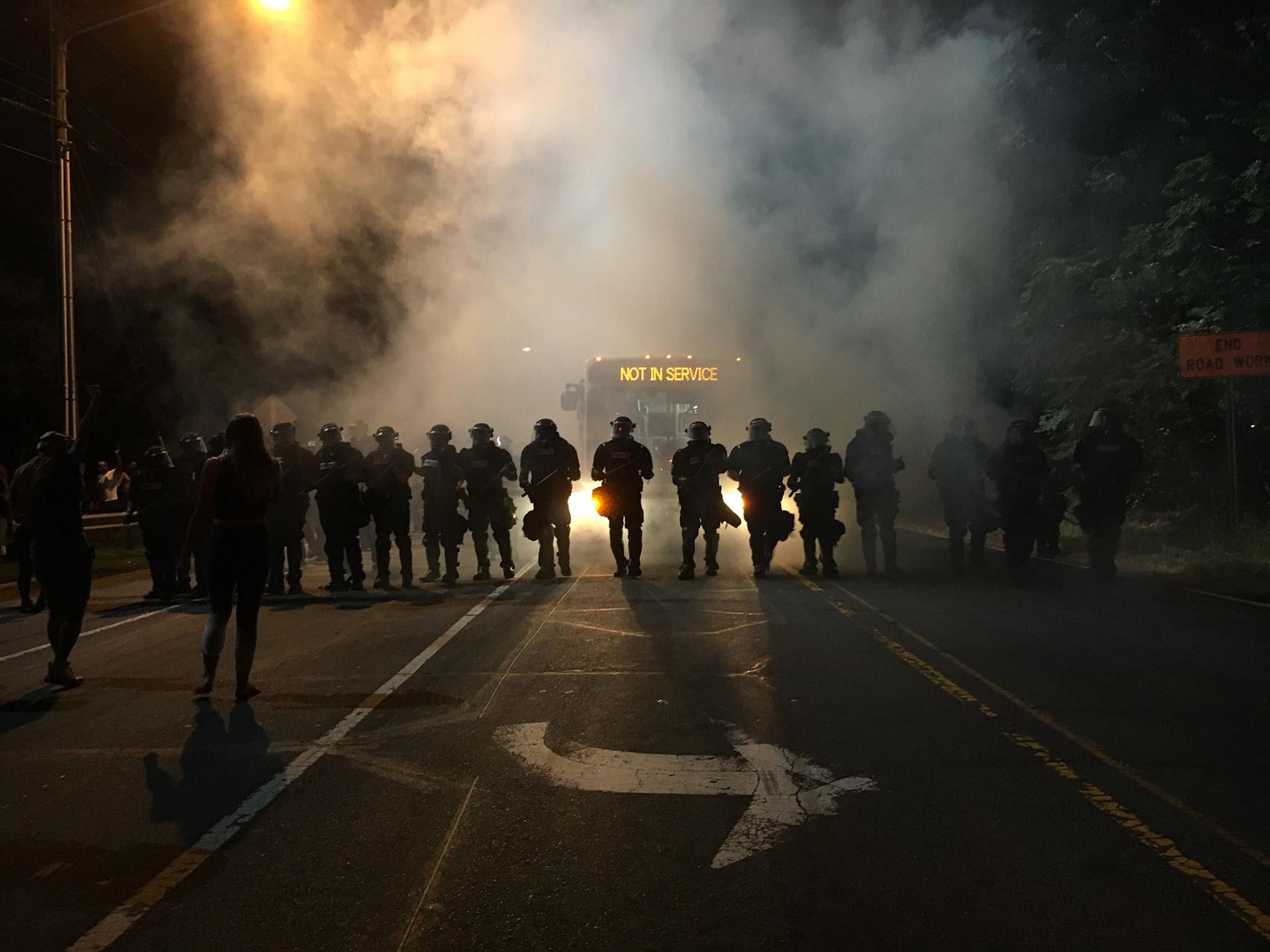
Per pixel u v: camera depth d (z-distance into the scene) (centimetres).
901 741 623
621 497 1393
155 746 638
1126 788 539
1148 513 1891
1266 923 394
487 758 600
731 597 1198
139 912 414
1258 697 722
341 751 621
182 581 1317
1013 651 884
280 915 410
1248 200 1548
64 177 1595
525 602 1189
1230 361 1423
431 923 402
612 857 461
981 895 420
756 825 495
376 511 1370
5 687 810
